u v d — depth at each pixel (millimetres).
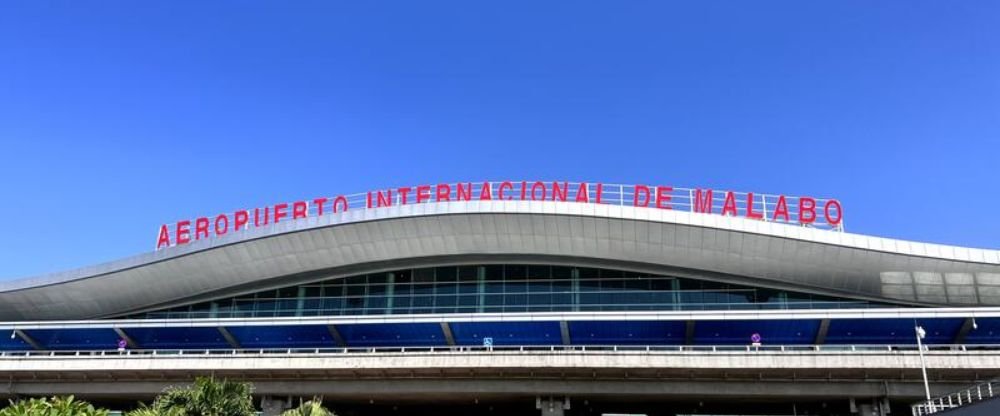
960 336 45781
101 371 43625
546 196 51438
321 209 54250
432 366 40375
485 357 40125
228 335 52188
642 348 42938
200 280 55781
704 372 39281
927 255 46875
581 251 51469
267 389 42781
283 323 50000
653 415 43625
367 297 53781
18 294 57938
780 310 47344
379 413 47094
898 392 38375
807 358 38125
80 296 57469
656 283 51125
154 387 43938
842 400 40188
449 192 52656
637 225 49906
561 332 48281
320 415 22672
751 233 48469
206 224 56188
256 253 54344
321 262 54281
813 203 49531
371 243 53281
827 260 48281
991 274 47031
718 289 50562
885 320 45188
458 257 53281
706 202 50344
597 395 40688
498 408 45219
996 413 17156
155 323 51844
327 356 41531
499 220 51312
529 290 51750
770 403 41875
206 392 22391
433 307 52219
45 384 45094
